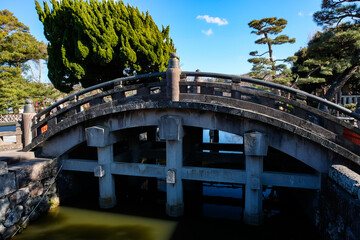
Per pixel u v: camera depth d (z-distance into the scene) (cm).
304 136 491
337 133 519
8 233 538
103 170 652
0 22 2938
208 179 586
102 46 861
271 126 542
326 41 1170
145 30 958
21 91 2195
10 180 546
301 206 654
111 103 673
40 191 646
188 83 612
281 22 1964
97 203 735
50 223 609
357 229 354
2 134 788
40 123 754
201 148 972
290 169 770
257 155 532
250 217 561
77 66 886
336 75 1733
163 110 621
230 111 536
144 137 1180
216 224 602
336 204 438
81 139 691
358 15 1141
